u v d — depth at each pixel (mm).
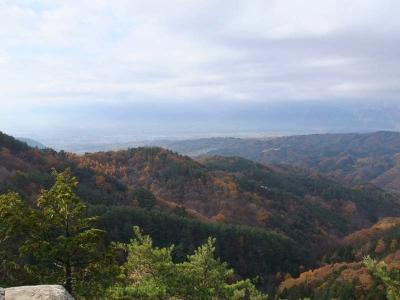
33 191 92312
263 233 106625
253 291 17719
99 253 14289
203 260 16312
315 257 114250
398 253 82062
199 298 15430
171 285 15266
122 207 94125
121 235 81562
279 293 76812
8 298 6941
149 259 15664
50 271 13828
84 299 13766
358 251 104312
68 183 14195
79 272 14117
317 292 66188
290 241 109625
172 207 131250
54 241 13859
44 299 6973
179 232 93562
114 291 14461
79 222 14398
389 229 114562
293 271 100500
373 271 10828
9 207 13406
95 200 108875
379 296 44969
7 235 13430
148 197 130750
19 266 13500
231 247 98625
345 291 56500
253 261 98500
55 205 13906
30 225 13297
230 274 16828
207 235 97625
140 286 14883
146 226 89062
